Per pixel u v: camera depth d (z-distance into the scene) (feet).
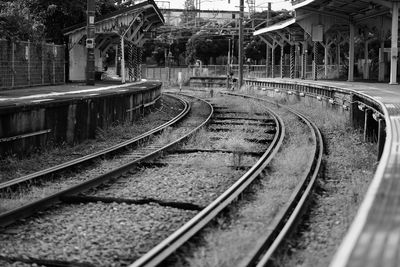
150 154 38.86
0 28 69.97
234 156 38.70
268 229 20.97
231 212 24.56
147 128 60.80
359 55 159.43
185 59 261.85
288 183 30.30
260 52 236.43
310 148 42.83
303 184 28.96
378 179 17.13
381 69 101.96
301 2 97.71
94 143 49.03
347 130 56.44
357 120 58.29
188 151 43.24
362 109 53.72
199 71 210.59
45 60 80.23
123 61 92.53
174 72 220.84
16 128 38.55
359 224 12.67
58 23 97.60
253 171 32.65
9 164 36.45
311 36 105.70
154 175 33.83
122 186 30.66
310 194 27.53
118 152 42.39
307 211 25.08
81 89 70.18
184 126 62.64
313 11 100.22
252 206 26.02
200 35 244.63
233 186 28.22
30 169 36.32
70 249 20.21
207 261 18.31
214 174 34.17
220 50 247.29
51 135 43.70
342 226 22.54
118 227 22.88
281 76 151.33
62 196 26.91
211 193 29.04
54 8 93.15
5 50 66.44
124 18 89.92
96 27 90.68
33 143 40.96
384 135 37.09
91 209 25.61
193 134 50.96
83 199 26.99
